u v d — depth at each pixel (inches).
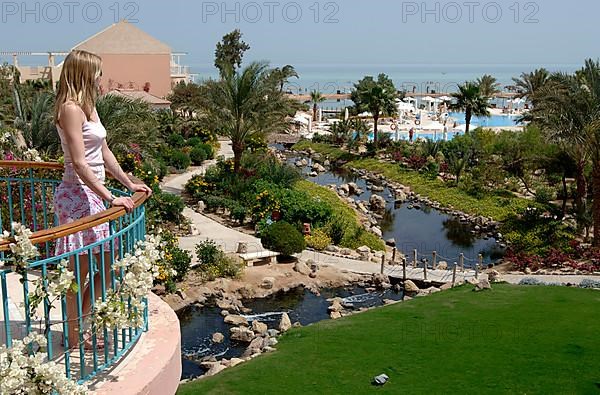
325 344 572.4
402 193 1499.8
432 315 642.2
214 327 669.3
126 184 199.6
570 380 479.2
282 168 1253.7
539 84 2193.7
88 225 155.6
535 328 589.6
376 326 615.8
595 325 594.9
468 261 991.0
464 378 487.8
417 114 2827.3
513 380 481.1
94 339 165.9
